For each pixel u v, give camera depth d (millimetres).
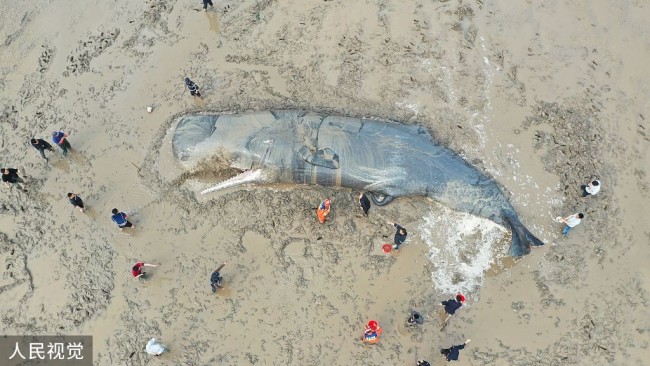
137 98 20344
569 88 19844
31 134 20000
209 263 16969
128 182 18578
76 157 19234
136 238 17531
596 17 21406
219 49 21312
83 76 21141
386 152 17297
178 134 18375
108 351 15891
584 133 18891
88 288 16828
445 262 16625
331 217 17406
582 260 16594
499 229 16922
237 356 15602
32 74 21484
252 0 22438
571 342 15445
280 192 17938
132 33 22016
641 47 20766
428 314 15922
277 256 16938
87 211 18109
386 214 17422
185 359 15625
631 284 16234
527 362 15234
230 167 18000
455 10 21547
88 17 22609
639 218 17281
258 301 16328
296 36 21391
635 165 18266
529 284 16250
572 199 17609
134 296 16594
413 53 20719
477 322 15773
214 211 17750
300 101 19875
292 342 15711
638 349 15336
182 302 16422
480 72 20234
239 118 18406
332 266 16703
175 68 20984
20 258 17484
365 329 15133
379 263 16688
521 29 21141
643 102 19547
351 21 21547
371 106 19625
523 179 17984
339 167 17297
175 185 18328
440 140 18766
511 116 19250
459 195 16953
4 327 16438
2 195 18703
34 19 22828
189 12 22297
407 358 15359
